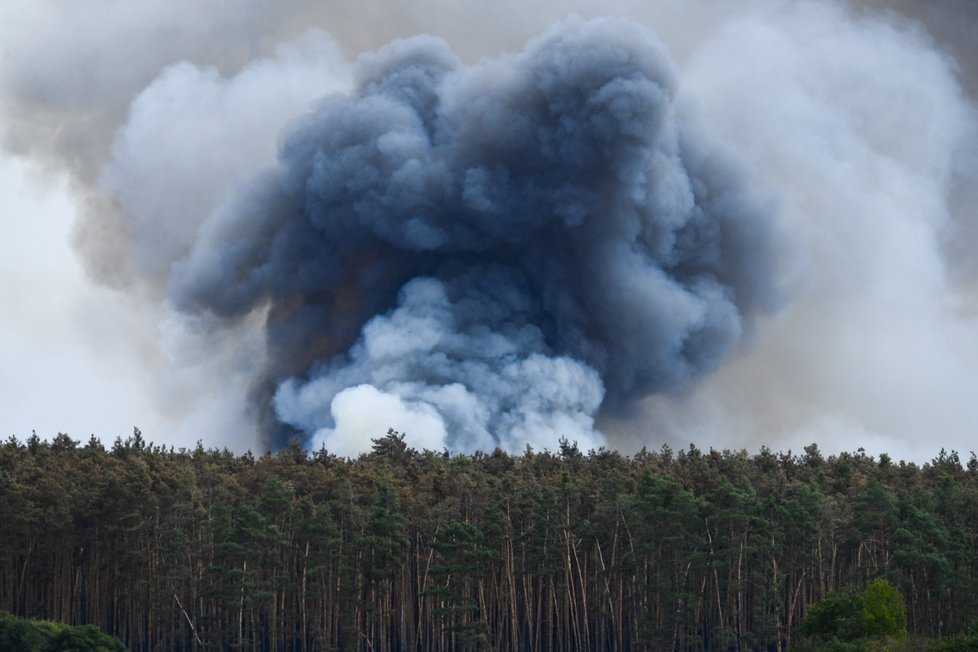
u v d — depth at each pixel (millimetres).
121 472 168000
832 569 164000
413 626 170250
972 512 162875
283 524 163375
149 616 167250
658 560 160125
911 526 154625
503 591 170250
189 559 162375
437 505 167125
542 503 160500
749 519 153625
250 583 151000
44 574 166625
